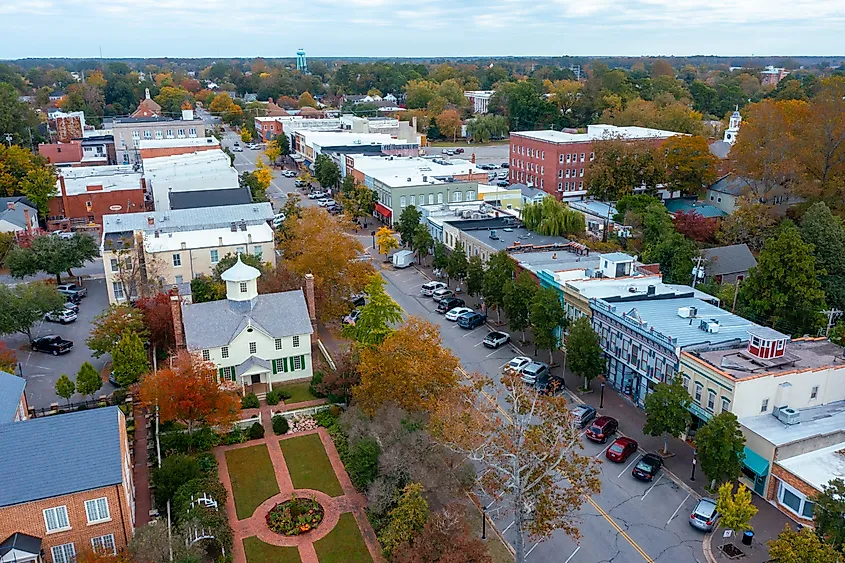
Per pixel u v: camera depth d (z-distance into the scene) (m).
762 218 96.56
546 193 135.50
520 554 39.53
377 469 48.00
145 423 57.53
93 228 115.56
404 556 38.09
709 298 71.19
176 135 187.12
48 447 40.25
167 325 69.12
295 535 44.84
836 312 72.31
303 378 66.38
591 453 54.22
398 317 67.81
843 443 48.91
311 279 70.38
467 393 49.19
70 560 39.78
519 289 71.75
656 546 43.44
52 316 79.62
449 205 117.25
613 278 72.69
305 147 181.50
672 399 50.69
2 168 120.75
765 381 50.91
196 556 39.06
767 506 47.16
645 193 125.56
